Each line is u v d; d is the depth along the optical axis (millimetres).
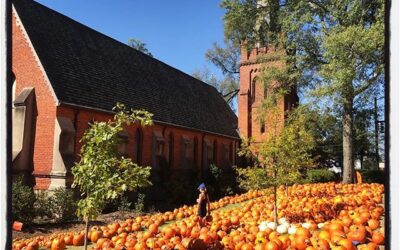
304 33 23188
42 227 14375
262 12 25562
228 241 8836
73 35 24812
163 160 26984
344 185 19344
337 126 32781
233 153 40125
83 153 7309
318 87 20844
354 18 19859
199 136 33312
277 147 11602
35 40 20359
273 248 8078
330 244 7816
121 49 30531
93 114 20953
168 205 22969
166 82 34500
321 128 24969
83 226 15320
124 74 27781
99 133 7125
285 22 22703
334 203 12906
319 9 22891
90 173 6926
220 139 37469
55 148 18500
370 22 20312
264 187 11773
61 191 16500
